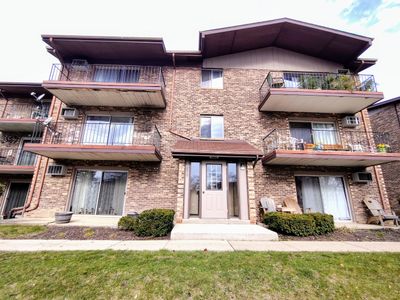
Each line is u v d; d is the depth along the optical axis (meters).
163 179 9.27
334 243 5.70
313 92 9.07
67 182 9.08
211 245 5.29
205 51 10.83
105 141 9.68
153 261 4.04
